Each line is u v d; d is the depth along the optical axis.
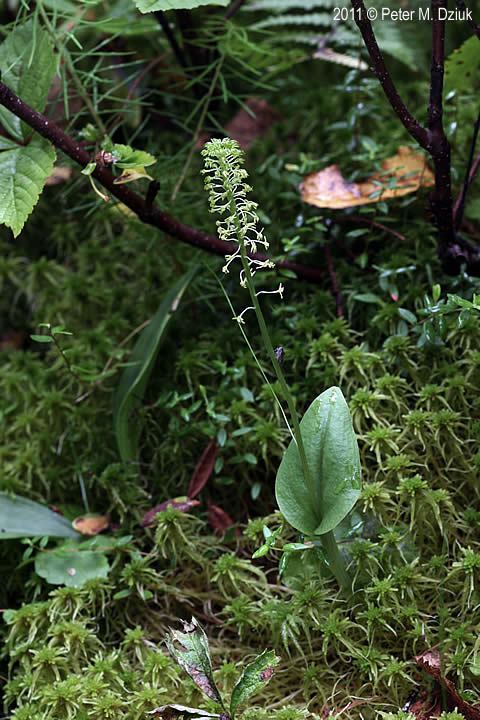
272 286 0.81
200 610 0.73
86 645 0.71
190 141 0.87
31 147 0.71
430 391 0.73
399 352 0.75
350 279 0.80
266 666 0.65
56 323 0.86
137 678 0.69
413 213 0.81
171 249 0.83
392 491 0.71
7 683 0.72
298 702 0.69
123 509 0.76
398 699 0.68
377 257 0.80
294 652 0.70
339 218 0.81
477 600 0.69
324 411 0.67
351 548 0.70
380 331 0.77
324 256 0.81
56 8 0.79
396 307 0.76
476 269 0.76
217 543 0.74
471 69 0.78
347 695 0.68
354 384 0.76
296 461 0.67
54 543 0.76
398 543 0.70
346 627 0.69
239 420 0.76
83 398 0.79
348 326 0.77
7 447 0.80
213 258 0.81
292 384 0.78
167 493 0.77
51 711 0.68
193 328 0.82
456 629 0.68
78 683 0.69
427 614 0.69
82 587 0.72
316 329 0.78
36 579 0.74
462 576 0.70
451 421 0.72
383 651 0.69
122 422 0.77
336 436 0.67
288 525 0.73
